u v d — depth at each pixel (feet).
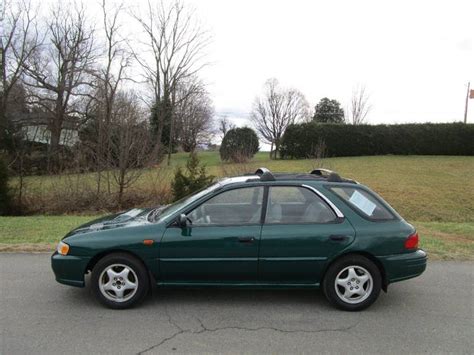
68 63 99.30
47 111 93.91
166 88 122.01
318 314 14.19
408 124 94.79
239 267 14.33
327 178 15.69
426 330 13.04
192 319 13.62
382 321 13.70
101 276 14.32
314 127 93.71
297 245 14.26
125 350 11.45
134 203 42.27
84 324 13.11
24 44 93.61
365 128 94.48
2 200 40.63
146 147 43.91
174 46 121.60
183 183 40.40
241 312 14.26
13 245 23.15
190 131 172.04
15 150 53.88
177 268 14.33
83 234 14.67
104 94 77.20
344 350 11.64
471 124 91.71
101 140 43.47
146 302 15.07
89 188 43.04
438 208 42.32
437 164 75.41
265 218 14.69
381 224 14.67
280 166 73.61
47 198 42.32
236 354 11.33
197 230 14.38
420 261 14.71
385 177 59.36
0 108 87.20
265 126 140.26
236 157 58.59
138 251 14.23
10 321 13.29
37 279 17.54
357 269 14.51
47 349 11.44
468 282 17.92
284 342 12.09
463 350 11.76
